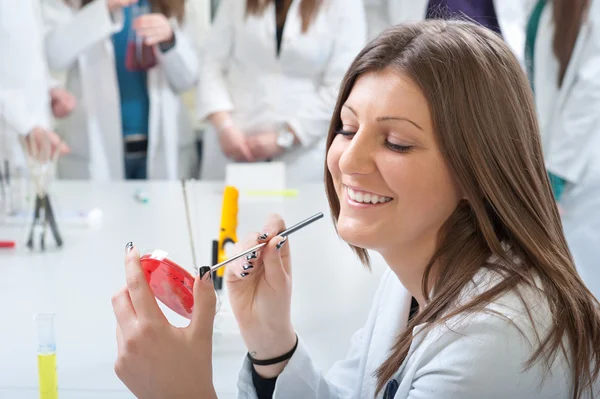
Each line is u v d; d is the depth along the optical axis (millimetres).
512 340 680
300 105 2641
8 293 1334
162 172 2984
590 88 2424
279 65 2643
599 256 2309
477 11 2545
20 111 2467
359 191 767
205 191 2281
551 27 2504
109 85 2840
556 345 691
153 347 731
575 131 2457
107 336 1130
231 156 2656
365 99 750
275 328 898
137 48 2785
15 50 2463
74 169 2941
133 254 764
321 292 1362
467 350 684
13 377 986
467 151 723
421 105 726
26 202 1984
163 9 2840
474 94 721
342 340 1144
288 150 2666
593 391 770
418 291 840
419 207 750
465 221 775
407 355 778
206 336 751
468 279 750
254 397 915
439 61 727
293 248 1664
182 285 819
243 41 2664
